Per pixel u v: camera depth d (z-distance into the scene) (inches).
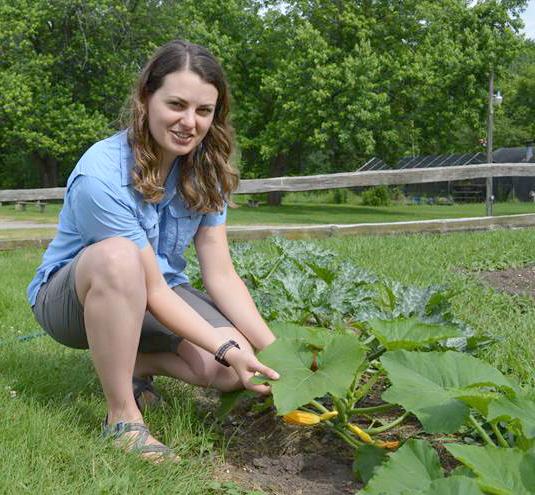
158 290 91.1
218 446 93.7
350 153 1202.0
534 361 117.0
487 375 80.0
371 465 82.6
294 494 82.0
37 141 1042.1
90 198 89.4
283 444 94.8
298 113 1031.6
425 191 1523.1
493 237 296.0
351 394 92.7
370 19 1085.8
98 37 1071.0
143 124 90.8
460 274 211.3
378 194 1334.9
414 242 281.1
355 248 261.7
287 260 171.5
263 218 792.3
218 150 99.1
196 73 89.3
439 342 110.3
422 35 1122.0
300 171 1279.5
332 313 126.0
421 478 66.1
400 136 1112.8
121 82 1083.9
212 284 103.5
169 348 98.3
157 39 1107.3
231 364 88.4
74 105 1048.8
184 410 99.2
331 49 1063.6
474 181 1446.9
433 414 73.0
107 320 86.0
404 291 127.1
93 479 75.9
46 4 1021.2
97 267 85.7
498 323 145.3
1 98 995.3
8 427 86.4
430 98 1089.4
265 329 100.7
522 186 1406.3
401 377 77.9
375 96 991.6
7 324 157.0
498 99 1048.2
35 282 100.7
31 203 976.9
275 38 1143.6
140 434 87.5
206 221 104.0
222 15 1179.3
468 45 1095.6
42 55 1042.1
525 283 207.0
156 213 96.0
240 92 1139.9
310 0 1117.7
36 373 113.7
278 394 79.7
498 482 61.9
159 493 74.9
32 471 78.0
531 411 71.8
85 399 104.6
